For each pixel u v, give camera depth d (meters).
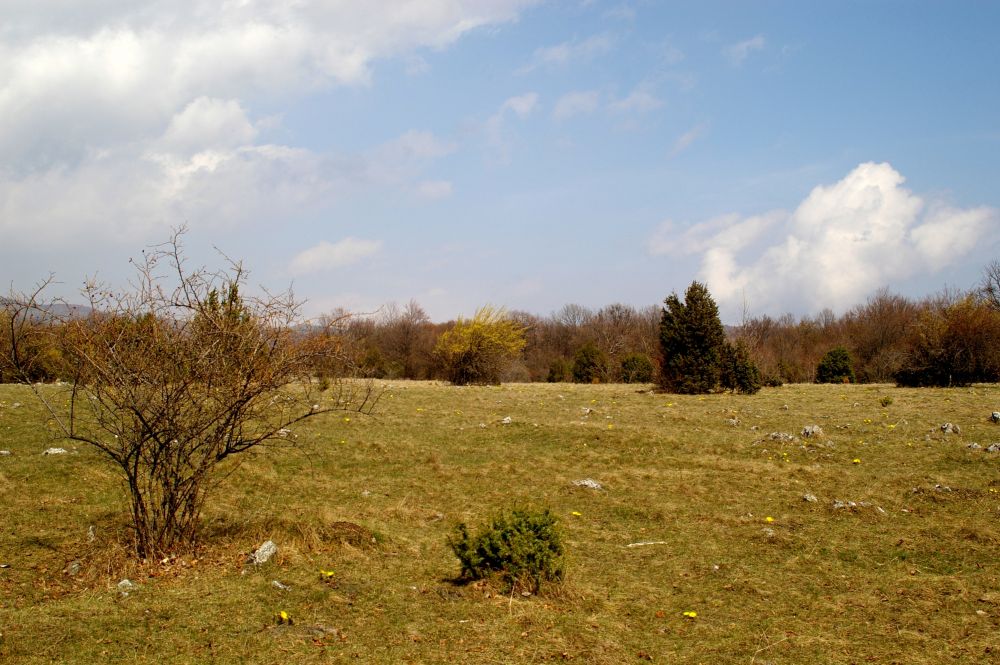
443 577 8.20
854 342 60.78
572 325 94.56
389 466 14.47
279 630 6.43
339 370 9.16
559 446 17.05
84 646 5.88
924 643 6.67
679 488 12.83
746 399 28.02
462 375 41.44
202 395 7.99
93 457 12.73
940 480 13.16
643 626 7.07
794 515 11.36
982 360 32.88
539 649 6.31
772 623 7.19
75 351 7.48
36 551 8.23
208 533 9.05
